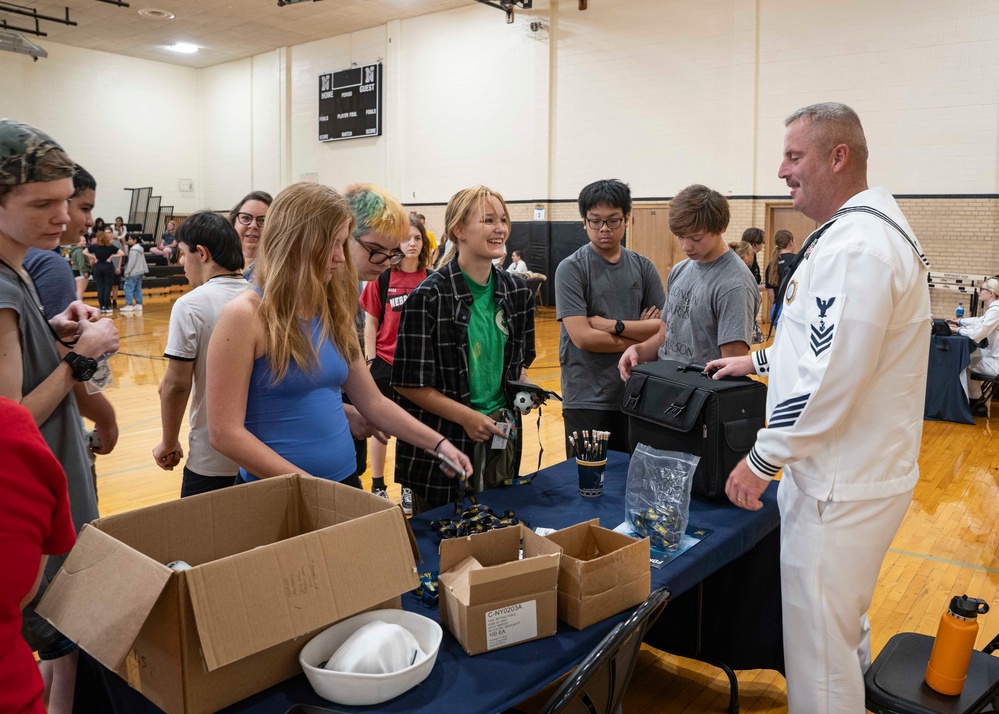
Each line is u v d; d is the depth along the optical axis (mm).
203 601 972
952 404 5816
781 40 9359
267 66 15445
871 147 8875
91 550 1069
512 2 11297
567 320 2643
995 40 8000
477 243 1990
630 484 1730
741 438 1936
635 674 2328
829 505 1587
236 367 1531
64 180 1339
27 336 1426
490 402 2123
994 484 4254
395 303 3268
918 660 1674
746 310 2418
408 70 13148
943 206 8492
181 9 12641
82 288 5102
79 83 15234
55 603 1055
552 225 11781
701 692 2234
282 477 1357
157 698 1045
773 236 9906
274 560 1041
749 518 1844
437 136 12906
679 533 1656
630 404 2125
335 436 1715
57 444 1502
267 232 1593
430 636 1175
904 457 1588
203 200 17266
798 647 1663
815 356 1501
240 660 1057
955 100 8297
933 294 8625
